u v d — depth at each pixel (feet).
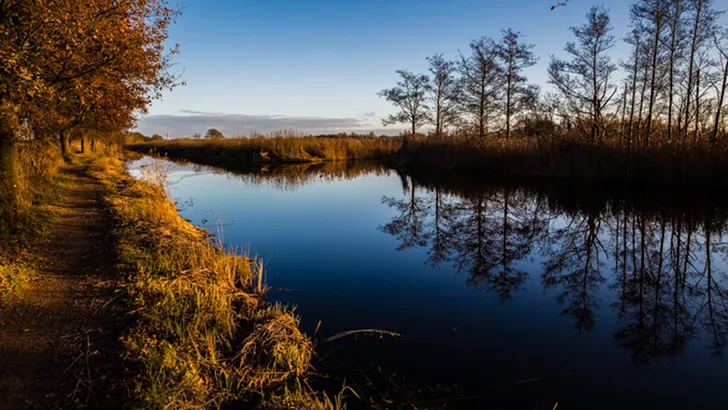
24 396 10.66
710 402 13.19
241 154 131.75
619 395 13.51
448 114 109.91
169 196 52.29
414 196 60.29
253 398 12.15
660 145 57.77
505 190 62.95
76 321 14.89
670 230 37.78
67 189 46.85
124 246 23.50
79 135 90.12
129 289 17.28
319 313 19.35
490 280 25.17
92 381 11.45
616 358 15.98
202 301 16.37
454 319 19.16
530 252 32.17
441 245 33.81
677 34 66.74
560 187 61.72
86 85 26.43
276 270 26.04
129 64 28.45
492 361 15.38
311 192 63.77
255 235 35.63
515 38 90.17
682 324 19.31
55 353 12.75
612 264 29.04
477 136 93.97
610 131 75.56
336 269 26.58
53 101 26.37
